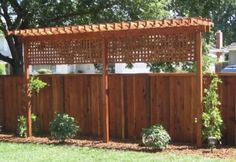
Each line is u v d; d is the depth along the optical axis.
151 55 10.54
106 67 11.09
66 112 12.45
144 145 10.34
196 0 15.69
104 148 10.34
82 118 12.18
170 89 10.89
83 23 16.03
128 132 11.50
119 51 10.92
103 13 15.91
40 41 12.09
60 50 11.83
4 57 15.45
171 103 10.89
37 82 12.23
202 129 10.05
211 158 8.86
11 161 9.19
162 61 10.42
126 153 9.60
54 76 12.59
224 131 10.23
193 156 9.09
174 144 10.51
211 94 9.91
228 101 10.16
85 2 15.36
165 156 9.16
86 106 12.09
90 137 11.86
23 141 11.71
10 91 13.49
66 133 11.05
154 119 11.13
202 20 9.61
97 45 11.26
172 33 10.17
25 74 12.30
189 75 10.59
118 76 11.57
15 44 15.41
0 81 13.70
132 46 10.76
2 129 13.70
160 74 10.98
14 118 13.46
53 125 11.17
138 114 11.34
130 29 10.38
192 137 10.61
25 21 15.37
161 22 9.91
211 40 17.05
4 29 15.21
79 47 11.53
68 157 9.37
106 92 11.08
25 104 12.50
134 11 15.72
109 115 11.75
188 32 9.98
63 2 15.11
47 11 15.12
